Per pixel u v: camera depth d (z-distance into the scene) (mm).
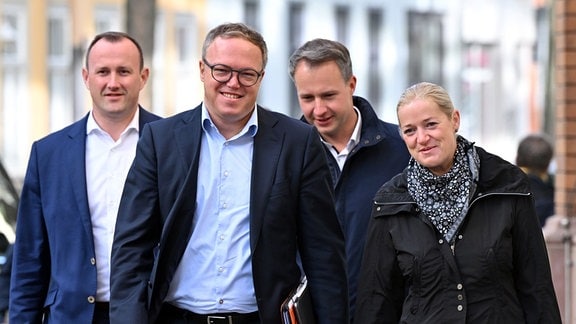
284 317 6605
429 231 6598
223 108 6555
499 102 45750
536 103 42906
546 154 12414
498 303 6527
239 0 39844
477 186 6574
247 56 6531
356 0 42406
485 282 6512
